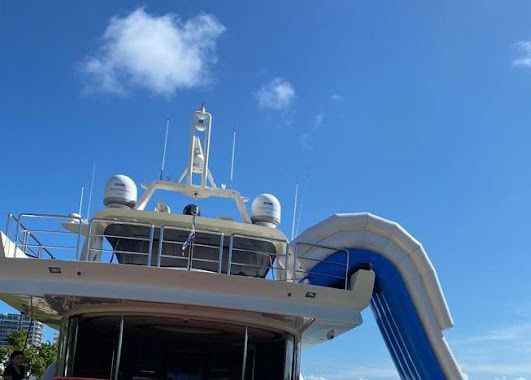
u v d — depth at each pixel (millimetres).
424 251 12789
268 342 12211
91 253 12547
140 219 12500
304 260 12578
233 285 10648
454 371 12875
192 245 11484
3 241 10219
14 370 11461
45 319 14305
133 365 11930
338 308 11281
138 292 10328
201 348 12312
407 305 13094
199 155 15688
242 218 14898
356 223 12633
